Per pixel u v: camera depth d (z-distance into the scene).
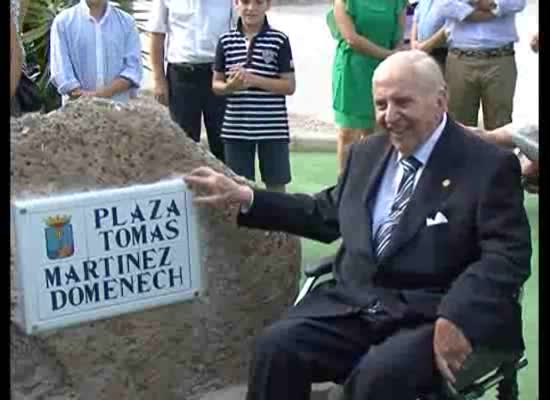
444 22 6.77
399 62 3.53
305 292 3.84
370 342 3.57
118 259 3.74
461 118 6.88
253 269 4.07
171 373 3.97
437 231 3.49
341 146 6.89
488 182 3.44
